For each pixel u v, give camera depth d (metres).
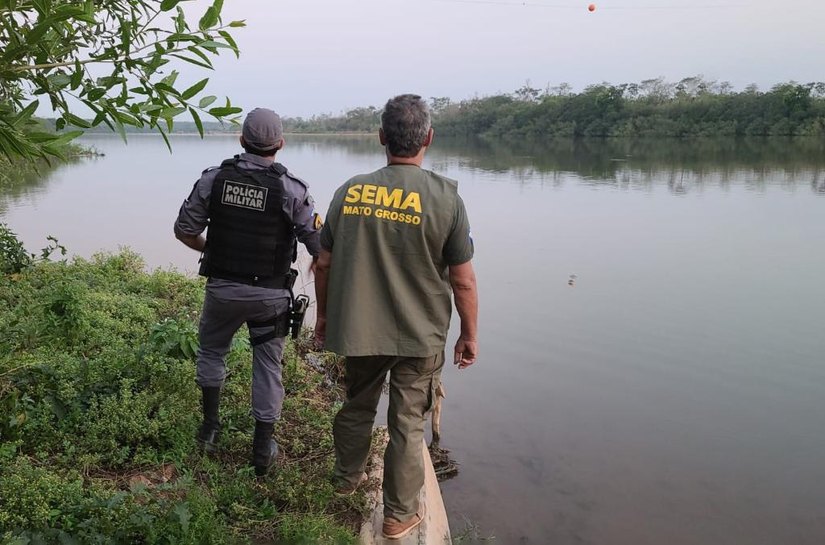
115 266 7.95
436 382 3.00
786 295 8.78
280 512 3.33
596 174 26.48
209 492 3.34
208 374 3.62
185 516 2.87
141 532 2.86
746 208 16.59
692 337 7.19
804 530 4.08
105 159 36.69
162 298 6.96
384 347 2.81
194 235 3.44
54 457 3.43
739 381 6.16
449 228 2.74
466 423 5.37
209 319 3.51
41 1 1.99
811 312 8.09
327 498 3.39
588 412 5.58
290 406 4.50
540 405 5.68
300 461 3.81
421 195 2.74
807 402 5.76
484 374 6.30
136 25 2.37
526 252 11.36
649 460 4.85
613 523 4.12
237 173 3.29
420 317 2.81
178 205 16.62
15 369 3.52
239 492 3.38
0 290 6.01
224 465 3.67
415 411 2.98
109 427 3.63
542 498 4.38
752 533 4.05
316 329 3.10
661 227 13.84
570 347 6.96
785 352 6.83
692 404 5.70
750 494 4.45
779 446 5.05
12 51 2.03
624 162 33.62
